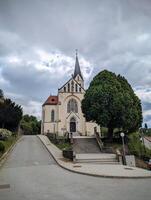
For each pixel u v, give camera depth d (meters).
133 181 13.93
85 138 41.00
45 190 11.25
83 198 9.77
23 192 10.85
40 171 17.41
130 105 37.47
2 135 39.59
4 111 49.34
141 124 40.91
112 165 21.00
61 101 61.50
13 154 27.86
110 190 11.28
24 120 90.12
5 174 16.17
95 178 14.73
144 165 27.81
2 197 9.95
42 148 33.97
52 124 61.38
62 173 16.56
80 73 73.25
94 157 25.33
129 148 34.59
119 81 42.22
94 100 38.50
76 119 60.53
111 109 36.97
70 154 24.02
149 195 10.34
